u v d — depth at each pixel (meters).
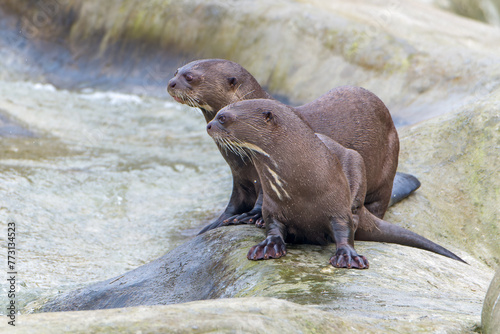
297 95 46.53
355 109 23.11
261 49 49.50
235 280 16.73
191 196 31.33
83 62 55.53
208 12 52.31
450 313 13.17
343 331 11.08
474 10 73.38
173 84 22.25
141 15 54.69
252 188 22.30
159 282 18.56
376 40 46.19
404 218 25.81
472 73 40.78
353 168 19.91
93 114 46.62
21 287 21.12
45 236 25.98
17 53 56.28
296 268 16.78
